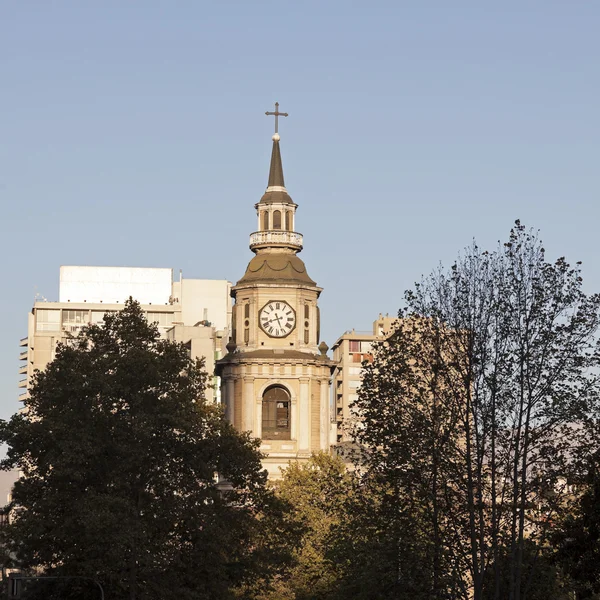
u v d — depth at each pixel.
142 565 135.38
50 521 135.00
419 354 115.81
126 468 135.62
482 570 109.31
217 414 147.62
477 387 112.44
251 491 146.38
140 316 148.38
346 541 127.06
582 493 114.06
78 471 134.75
